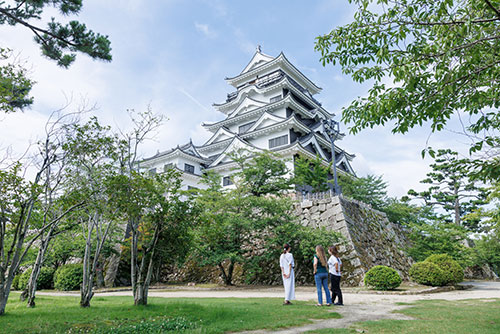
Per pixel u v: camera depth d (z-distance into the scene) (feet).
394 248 69.97
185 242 27.89
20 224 22.71
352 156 131.64
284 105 112.57
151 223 27.40
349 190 86.43
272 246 57.57
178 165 110.42
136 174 25.23
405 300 31.73
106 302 30.86
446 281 45.37
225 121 126.31
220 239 55.98
